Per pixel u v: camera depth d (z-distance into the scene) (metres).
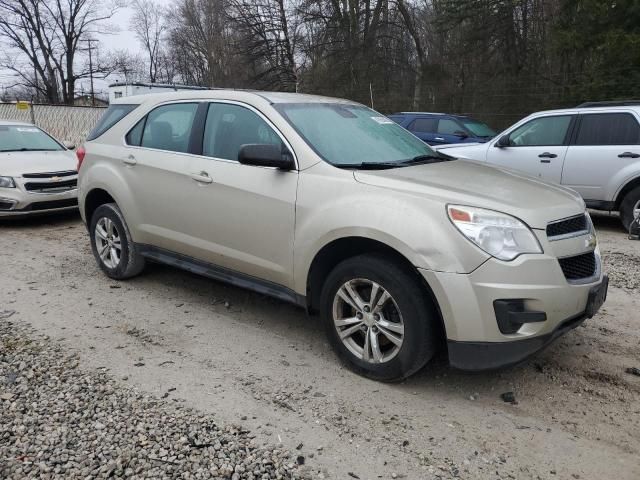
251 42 33.09
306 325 4.75
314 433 3.19
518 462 2.96
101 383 3.70
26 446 2.99
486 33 23.88
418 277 3.47
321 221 3.81
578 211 3.73
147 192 5.15
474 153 9.58
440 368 3.96
